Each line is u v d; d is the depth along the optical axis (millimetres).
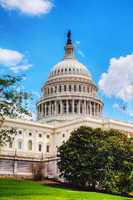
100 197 73875
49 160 127312
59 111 188250
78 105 187500
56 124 173250
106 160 94250
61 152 102750
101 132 102875
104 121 153125
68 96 187875
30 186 87812
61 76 197875
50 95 193000
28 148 162000
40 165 128875
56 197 67688
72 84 194500
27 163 126188
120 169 94750
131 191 89812
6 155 122375
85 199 67625
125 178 91875
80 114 184250
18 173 122625
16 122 160500
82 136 100500
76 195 73625
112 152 95625
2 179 101688
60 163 102562
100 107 197000
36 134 166125
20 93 71562
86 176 95500
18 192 72188
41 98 198875
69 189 90562
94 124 151750
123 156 95500
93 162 95312
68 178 99188
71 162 98750
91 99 190750
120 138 100562
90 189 95250
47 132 169500
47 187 89625
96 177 95188
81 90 194875
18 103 71625
